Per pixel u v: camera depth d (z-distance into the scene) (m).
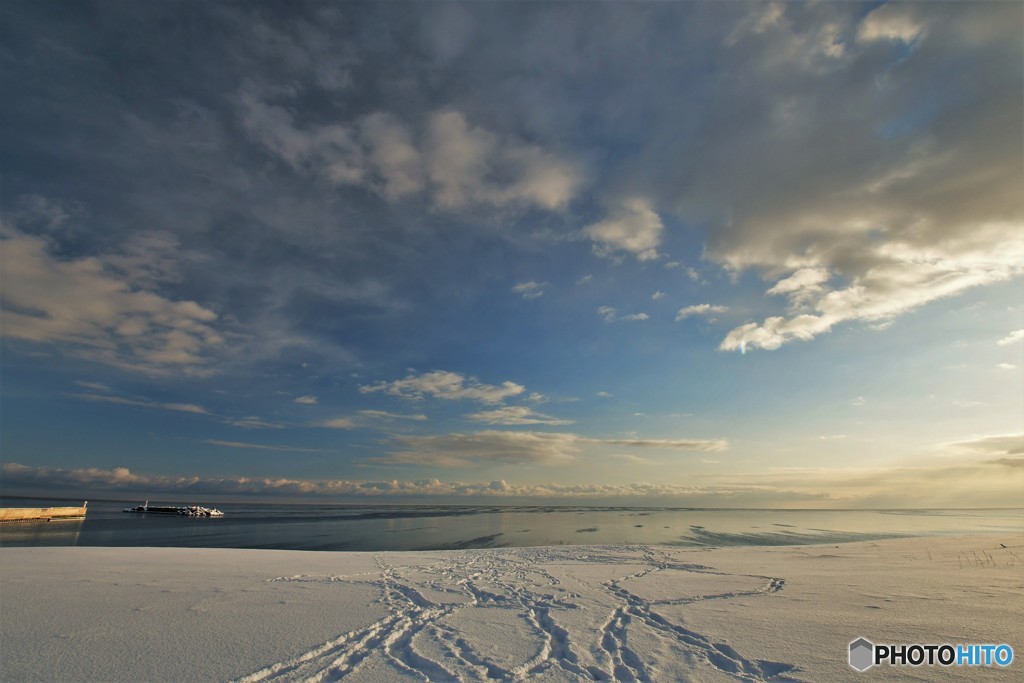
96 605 12.37
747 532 53.28
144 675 7.74
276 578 17.06
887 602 12.94
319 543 38.31
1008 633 9.82
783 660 8.45
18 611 11.63
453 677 7.79
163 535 44.25
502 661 8.55
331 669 8.09
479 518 85.75
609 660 8.59
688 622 11.21
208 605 12.59
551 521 76.44
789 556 24.89
